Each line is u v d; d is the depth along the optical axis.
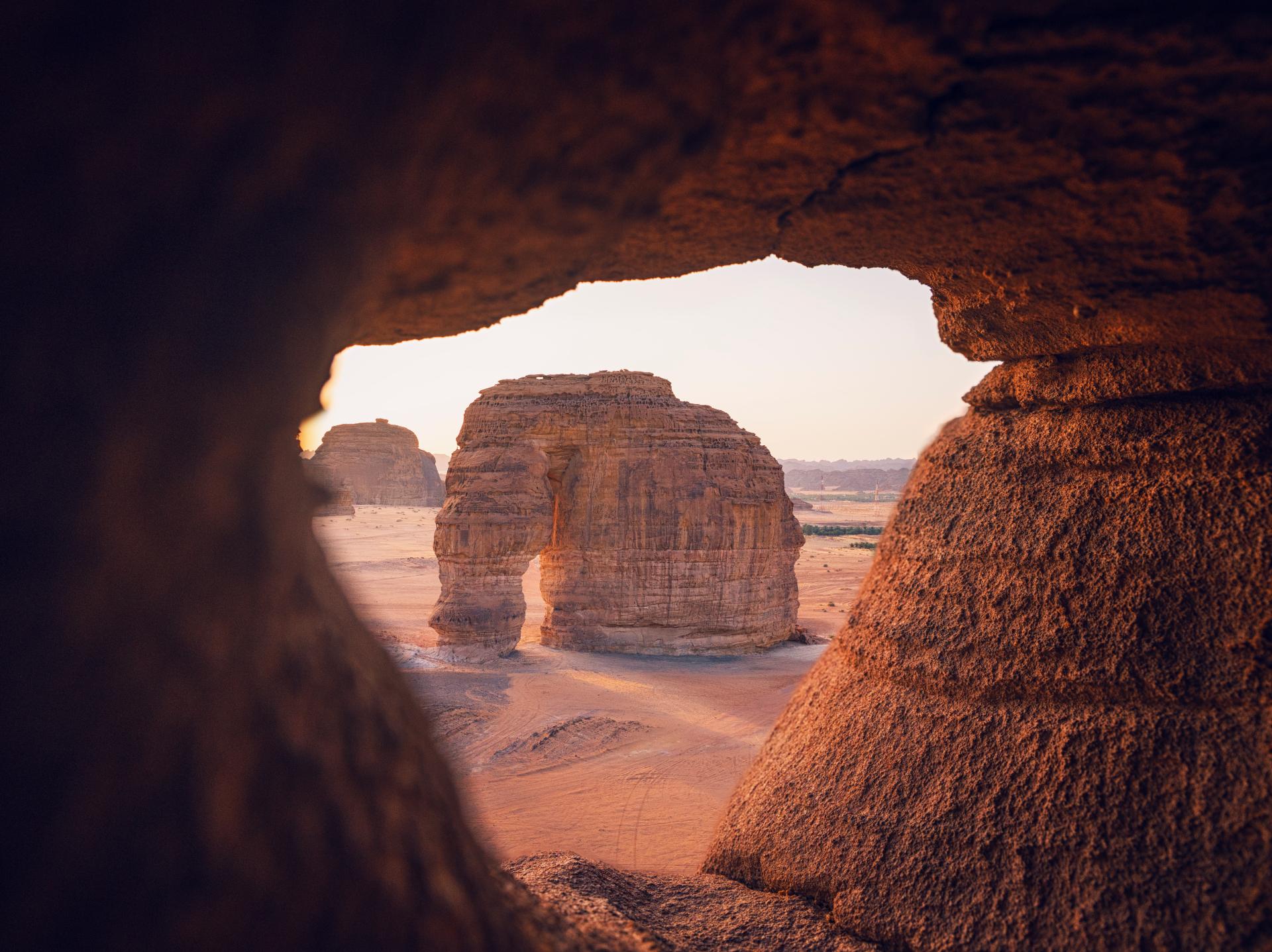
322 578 2.42
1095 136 3.06
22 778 1.43
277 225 1.90
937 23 2.54
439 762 2.61
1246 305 3.96
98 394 1.61
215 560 1.79
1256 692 4.16
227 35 1.61
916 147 3.12
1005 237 3.87
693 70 2.52
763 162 3.20
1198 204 3.41
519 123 2.37
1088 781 4.37
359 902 1.86
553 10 2.17
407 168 2.18
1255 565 4.34
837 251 4.13
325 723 2.04
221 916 1.57
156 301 1.69
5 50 1.38
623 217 2.92
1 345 1.51
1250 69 2.70
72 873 1.43
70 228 1.56
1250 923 3.73
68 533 1.55
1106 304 4.26
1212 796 4.04
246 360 1.87
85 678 1.53
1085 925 4.08
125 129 1.56
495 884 2.94
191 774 1.63
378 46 1.88
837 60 2.67
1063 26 2.57
